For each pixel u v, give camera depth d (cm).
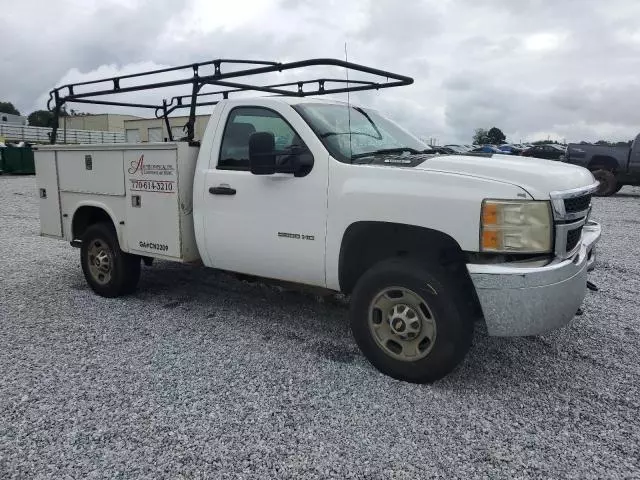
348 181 386
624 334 472
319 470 277
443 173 354
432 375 359
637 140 1652
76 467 279
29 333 472
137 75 577
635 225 1116
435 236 359
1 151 2839
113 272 564
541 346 443
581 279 352
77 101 674
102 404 344
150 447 297
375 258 415
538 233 330
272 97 451
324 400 348
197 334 470
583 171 401
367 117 480
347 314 525
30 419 325
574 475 274
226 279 657
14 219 1256
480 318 369
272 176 424
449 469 278
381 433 310
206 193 470
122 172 530
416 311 361
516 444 300
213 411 335
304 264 417
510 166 351
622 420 326
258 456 288
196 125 687
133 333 472
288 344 446
